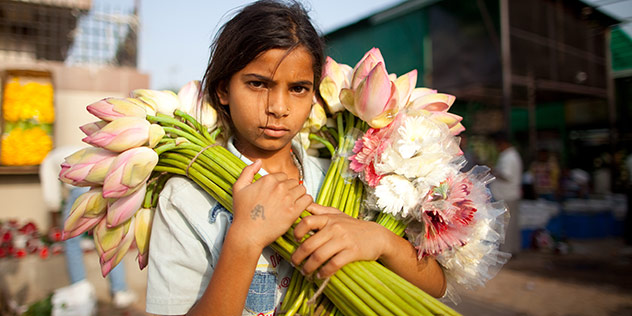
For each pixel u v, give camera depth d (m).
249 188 0.65
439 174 0.75
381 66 0.77
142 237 0.83
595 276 3.86
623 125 8.29
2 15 3.97
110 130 0.72
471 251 0.78
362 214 0.85
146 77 4.25
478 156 6.35
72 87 3.96
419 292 0.65
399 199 0.76
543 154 7.12
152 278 0.76
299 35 0.76
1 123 3.52
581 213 5.86
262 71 0.73
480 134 7.08
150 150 0.75
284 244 0.70
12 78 3.53
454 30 6.27
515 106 7.76
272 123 0.75
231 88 0.78
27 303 2.60
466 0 5.94
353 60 7.57
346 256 0.64
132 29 4.32
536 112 9.44
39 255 2.73
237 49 0.75
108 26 4.20
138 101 0.80
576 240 5.68
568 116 9.45
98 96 4.06
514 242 4.61
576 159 9.35
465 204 0.74
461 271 0.81
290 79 0.74
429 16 6.50
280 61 0.72
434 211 0.72
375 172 0.79
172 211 0.78
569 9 6.58
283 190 0.66
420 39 6.70
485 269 0.82
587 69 7.35
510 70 5.87
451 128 0.91
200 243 0.76
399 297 0.64
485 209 0.81
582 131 9.34
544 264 4.31
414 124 0.80
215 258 0.75
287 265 0.80
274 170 0.88
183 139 0.81
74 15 4.12
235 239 0.62
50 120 3.61
